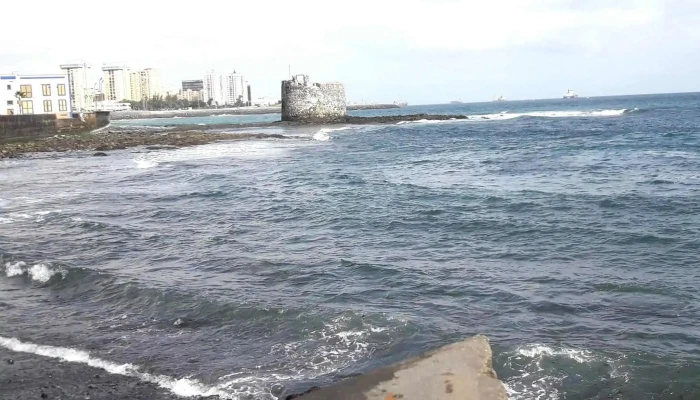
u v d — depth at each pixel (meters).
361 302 9.87
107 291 10.83
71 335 8.84
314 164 31.34
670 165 26.02
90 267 12.24
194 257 13.00
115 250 13.74
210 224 16.55
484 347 3.87
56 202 20.92
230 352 8.14
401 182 23.64
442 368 3.63
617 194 18.77
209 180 25.61
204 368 7.66
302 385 7.12
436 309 9.47
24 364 7.82
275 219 17.05
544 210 16.77
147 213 18.42
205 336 8.70
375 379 3.54
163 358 7.99
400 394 3.36
